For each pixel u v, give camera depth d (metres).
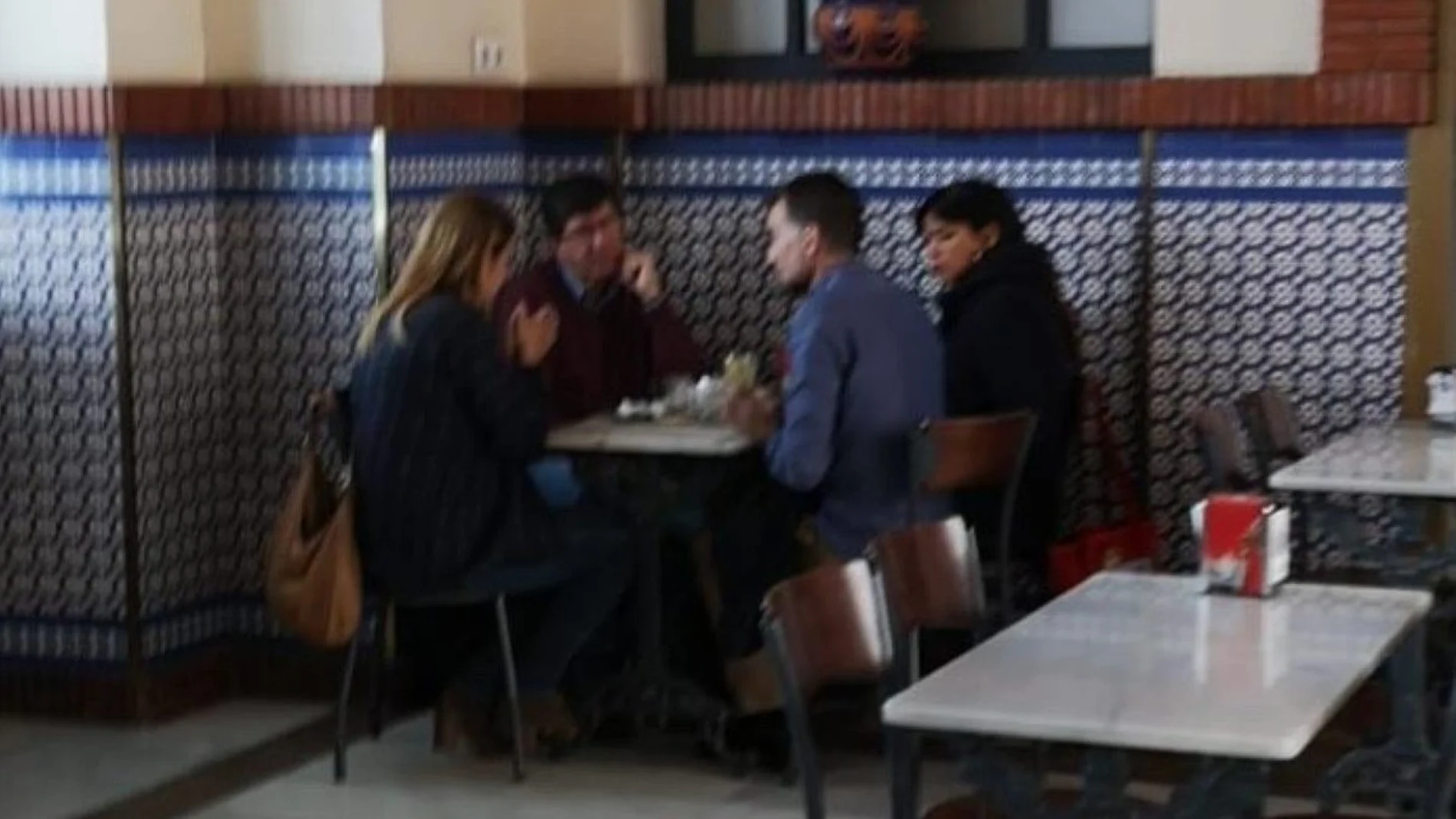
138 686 8.11
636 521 7.47
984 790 4.22
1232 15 8.34
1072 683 4.36
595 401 8.02
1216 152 8.38
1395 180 8.19
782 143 8.91
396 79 8.30
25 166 7.92
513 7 9.10
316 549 7.24
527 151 9.17
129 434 7.97
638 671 7.52
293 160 8.27
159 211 8.05
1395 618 4.95
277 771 7.59
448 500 7.22
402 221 8.29
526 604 7.72
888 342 7.23
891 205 8.80
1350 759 5.05
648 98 9.00
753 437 7.32
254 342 8.39
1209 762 4.03
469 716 7.74
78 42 7.88
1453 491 6.56
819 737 7.73
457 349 7.21
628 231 9.13
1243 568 5.24
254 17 8.31
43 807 7.18
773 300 8.97
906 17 8.81
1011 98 8.57
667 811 7.10
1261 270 8.38
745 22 9.19
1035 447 7.87
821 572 4.78
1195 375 8.48
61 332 7.98
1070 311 8.33
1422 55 8.07
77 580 8.11
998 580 7.61
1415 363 8.22
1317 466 6.95
